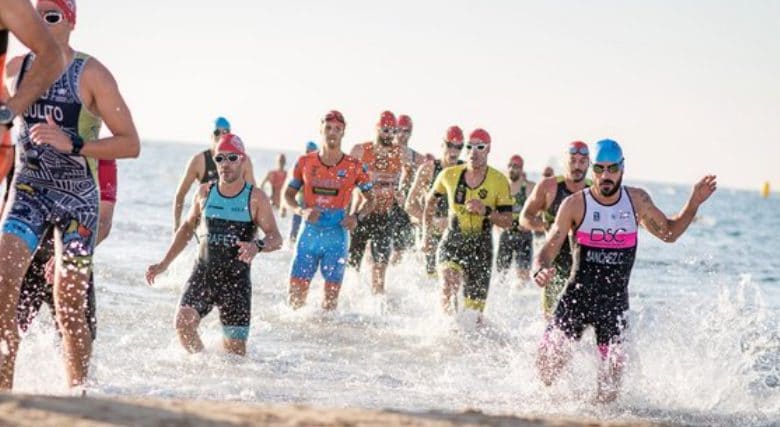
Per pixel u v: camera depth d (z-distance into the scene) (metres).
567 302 11.80
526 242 24.78
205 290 13.12
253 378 11.46
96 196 8.76
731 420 10.23
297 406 7.39
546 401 10.89
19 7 7.48
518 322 18.19
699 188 11.62
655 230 11.88
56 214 8.53
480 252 16.81
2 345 8.11
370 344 14.80
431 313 18.59
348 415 6.96
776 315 18.34
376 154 20.39
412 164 22.25
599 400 11.02
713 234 56.53
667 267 29.88
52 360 9.96
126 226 33.09
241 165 13.34
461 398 10.75
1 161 7.89
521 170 26.78
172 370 11.66
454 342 15.25
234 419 6.49
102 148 8.41
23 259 8.26
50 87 8.34
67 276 8.62
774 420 10.32
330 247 17.75
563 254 14.89
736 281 26.30
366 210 18.36
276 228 13.39
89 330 8.96
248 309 13.27
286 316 17.09
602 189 11.62
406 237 23.30
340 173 17.88
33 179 8.50
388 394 10.79
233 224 13.26
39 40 7.59
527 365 13.04
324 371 12.30
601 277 11.74
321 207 17.81
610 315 11.70
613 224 11.69
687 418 10.23
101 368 11.30
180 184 17.22
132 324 14.67
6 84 8.54
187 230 13.66
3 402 6.43
